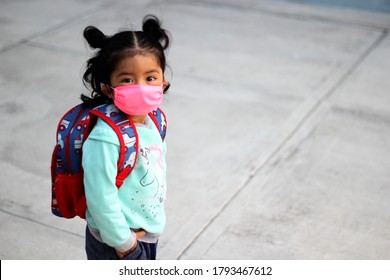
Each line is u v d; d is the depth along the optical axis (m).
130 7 14.78
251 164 8.63
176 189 8.01
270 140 9.27
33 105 10.12
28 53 12.12
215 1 15.31
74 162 4.43
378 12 15.12
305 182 8.19
